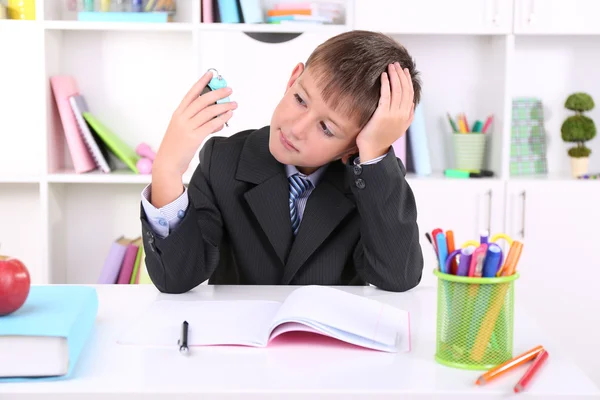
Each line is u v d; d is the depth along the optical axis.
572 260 2.58
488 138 2.72
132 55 2.72
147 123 2.75
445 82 2.77
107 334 1.09
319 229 1.42
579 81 2.78
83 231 2.80
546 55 2.77
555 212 2.57
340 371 0.95
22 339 0.91
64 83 2.57
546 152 2.79
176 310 1.18
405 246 1.34
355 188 1.31
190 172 2.51
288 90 1.37
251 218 1.47
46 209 2.53
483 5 2.52
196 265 1.32
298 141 1.29
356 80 1.25
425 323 1.17
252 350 1.03
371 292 1.37
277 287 1.39
